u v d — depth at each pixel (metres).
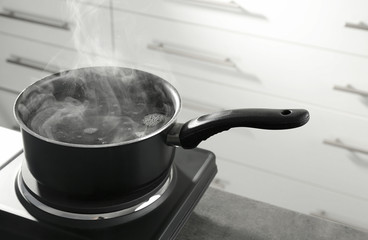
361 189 1.72
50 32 1.89
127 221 0.56
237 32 1.61
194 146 0.57
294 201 1.86
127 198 0.57
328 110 1.62
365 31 1.45
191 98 1.80
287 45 1.57
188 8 1.63
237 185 1.91
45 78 0.62
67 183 0.54
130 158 0.53
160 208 0.58
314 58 1.56
